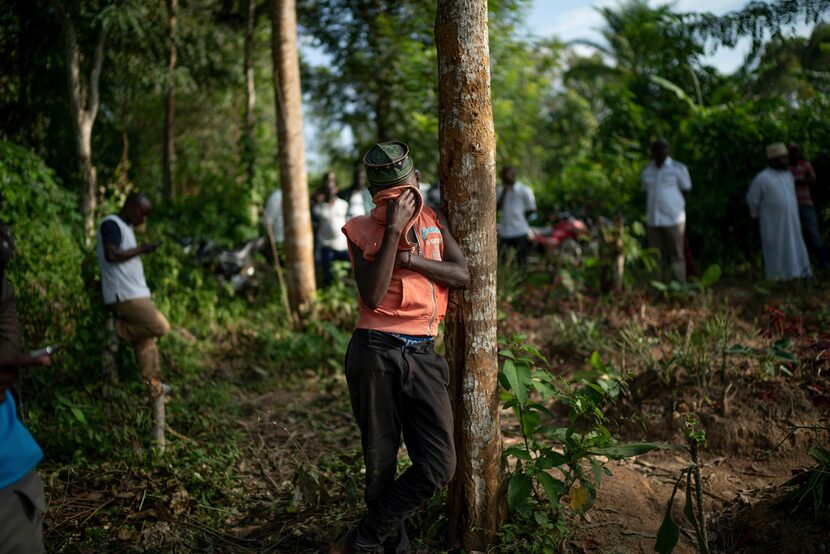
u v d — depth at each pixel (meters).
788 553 2.81
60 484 3.69
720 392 4.29
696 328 5.37
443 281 2.62
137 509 3.46
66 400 4.18
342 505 3.41
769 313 4.94
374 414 2.60
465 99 2.72
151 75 8.35
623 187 10.32
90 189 6.96
